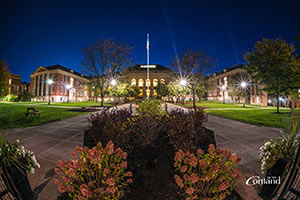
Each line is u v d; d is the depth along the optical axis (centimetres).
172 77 2881
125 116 493
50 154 363
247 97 3734
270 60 1520
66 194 216
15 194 181
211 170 163
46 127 655
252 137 518
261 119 914
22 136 511
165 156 355
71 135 531
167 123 454
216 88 4988
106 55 2375
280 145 225
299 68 1362
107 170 166
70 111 1340
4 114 1018
